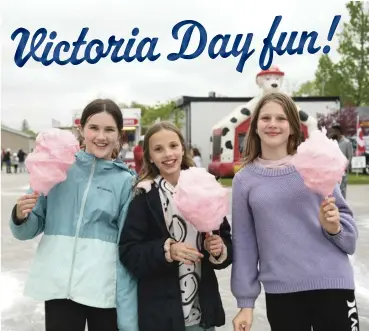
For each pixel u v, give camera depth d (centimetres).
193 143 3644
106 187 278
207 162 3638
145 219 268
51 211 277
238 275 276
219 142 2550
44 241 275
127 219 268
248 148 288
